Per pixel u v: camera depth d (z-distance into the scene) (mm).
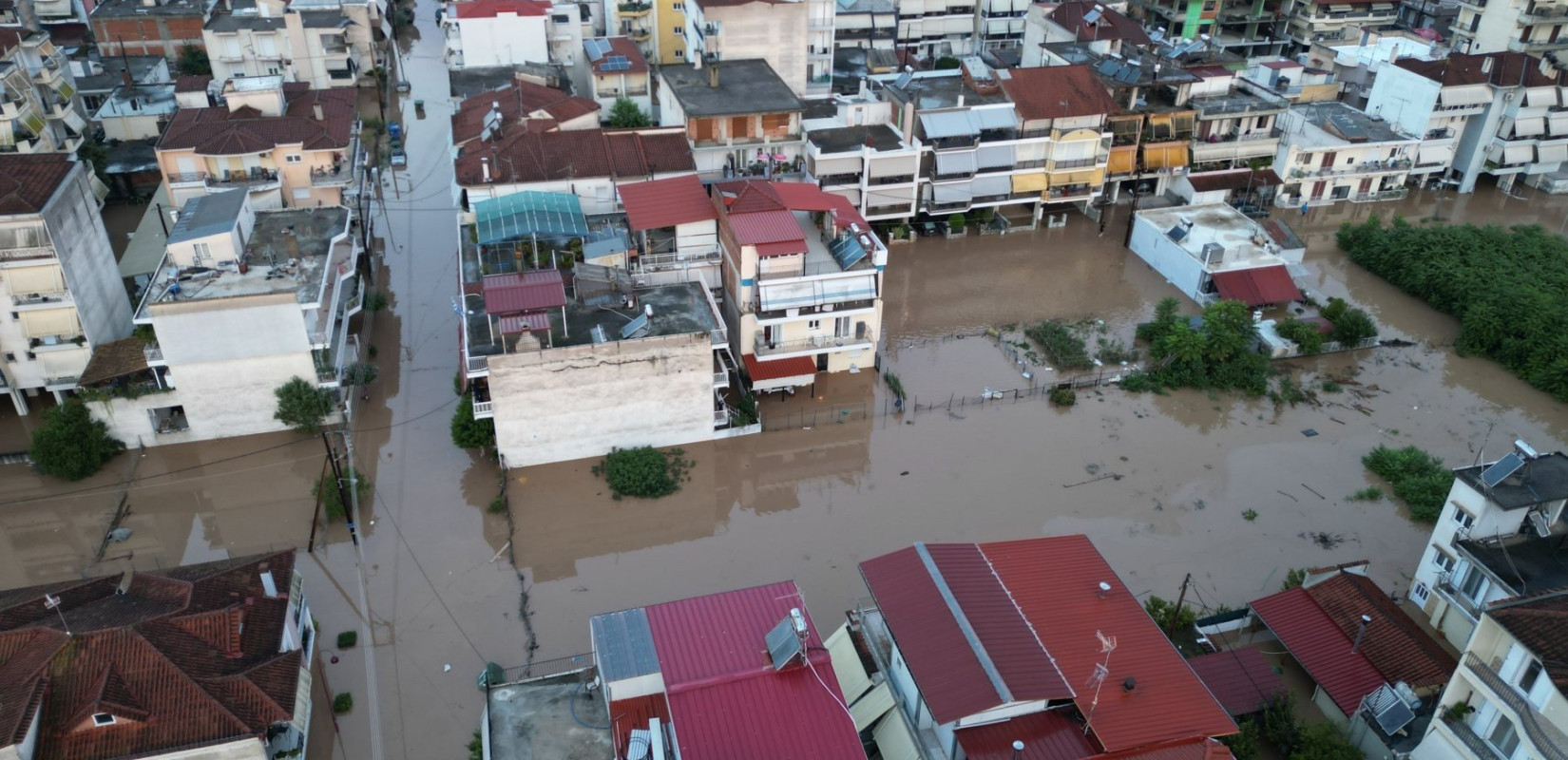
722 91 81938
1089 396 67875
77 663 38125
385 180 95812
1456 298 77188
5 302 57656
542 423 58344
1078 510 57656
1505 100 93312
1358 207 94625
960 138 82500
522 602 51281
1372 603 47156
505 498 57406
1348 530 56500
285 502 57469
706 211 66125
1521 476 45906
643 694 36812
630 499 58156
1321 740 41375
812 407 65875
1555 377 68375
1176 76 89688
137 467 59500
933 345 73000
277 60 107312
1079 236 88875
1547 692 34688
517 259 62094
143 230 76188
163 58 107812
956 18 119188
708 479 59875
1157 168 89375
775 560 54344
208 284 59312
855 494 59000
